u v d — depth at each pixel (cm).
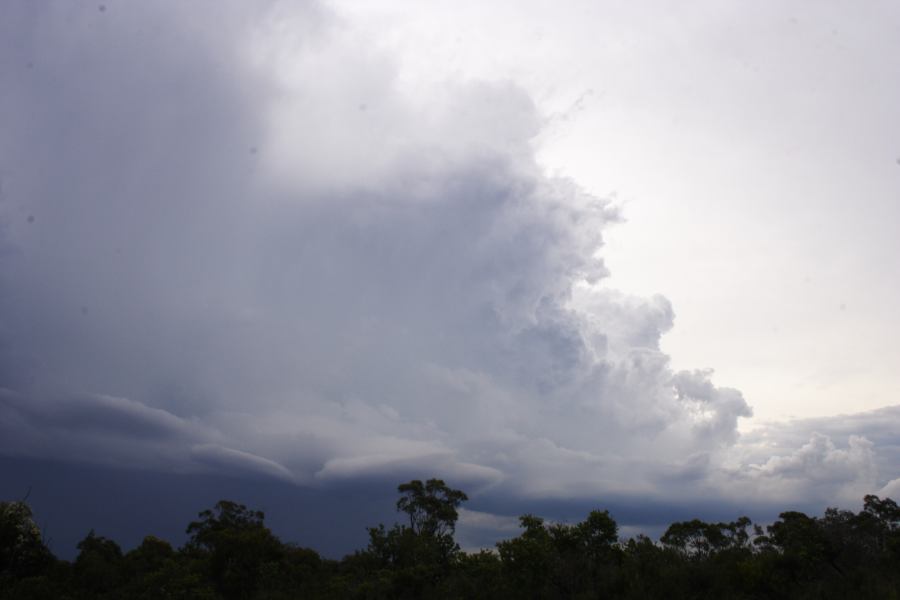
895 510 2345
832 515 2441
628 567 1914
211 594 2503
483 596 1992
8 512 2941
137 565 3331
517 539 1975
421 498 3381
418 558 2809
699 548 2131
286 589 2741
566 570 1922
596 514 2198
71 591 2719
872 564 1786
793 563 1692
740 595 1612
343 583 2592
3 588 2589
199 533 3841
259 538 2881
